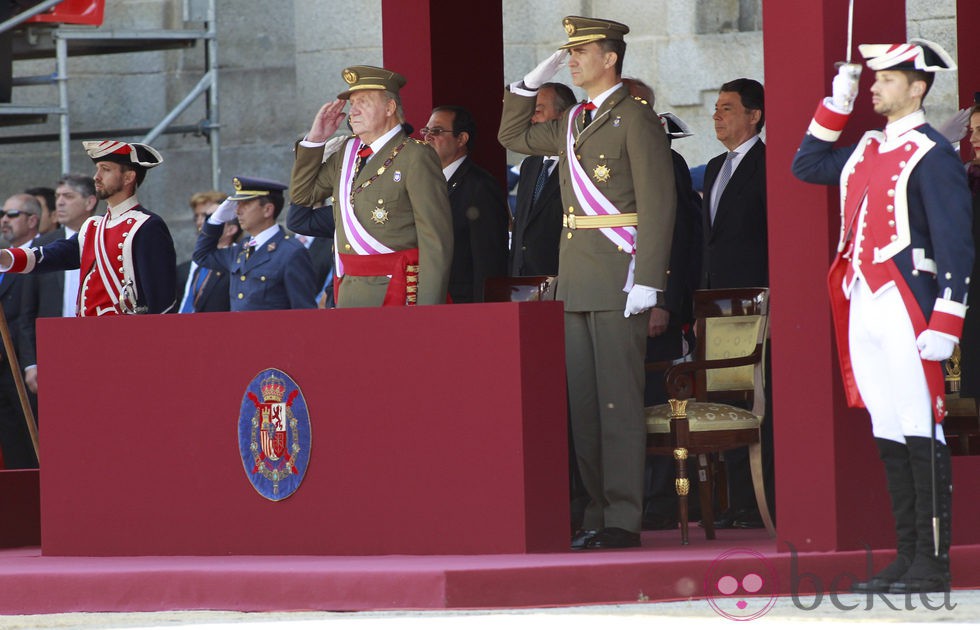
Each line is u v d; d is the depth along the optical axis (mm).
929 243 21031
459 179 29594
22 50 46688
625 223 25312
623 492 25047
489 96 32344
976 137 26531
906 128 21219
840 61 22219
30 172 51969
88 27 49312
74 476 25797
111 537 25531
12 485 30578
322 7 51531
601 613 20281
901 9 22594
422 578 20750
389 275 25359
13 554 27922
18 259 30125
